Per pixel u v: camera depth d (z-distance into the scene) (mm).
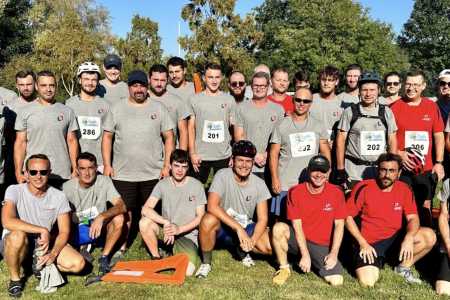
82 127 6383
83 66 6359
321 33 40625
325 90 6754
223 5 27250
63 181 5922
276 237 5367
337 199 5340
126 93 7250
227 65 27625
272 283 5207
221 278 5332
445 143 6484
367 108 5961
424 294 4949
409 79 6211
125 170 6012
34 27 37875
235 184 5605
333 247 5270
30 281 5145
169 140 6117
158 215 5605
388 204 5406
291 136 5984
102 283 5129
